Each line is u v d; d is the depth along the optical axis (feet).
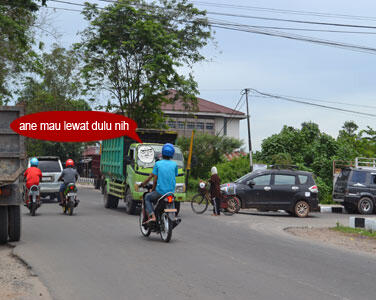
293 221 53.21
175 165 31.81
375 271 23.81
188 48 104.68
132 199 50.14
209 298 17.53
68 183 51.29
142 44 99.14
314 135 111.14
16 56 79.46
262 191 59.67
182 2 102.94
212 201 55.57
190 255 26.55
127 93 100.99
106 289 18.79
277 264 24.61
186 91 101.91
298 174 61.21
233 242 32.55
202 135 120.47
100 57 101.40
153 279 20.48
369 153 123.95
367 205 71.51
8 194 29.45
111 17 97.86
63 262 24.18
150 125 107.14
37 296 17.84
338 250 31.04
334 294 18.58
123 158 53.36
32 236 33.83
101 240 31.91
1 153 29.55
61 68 133.49
